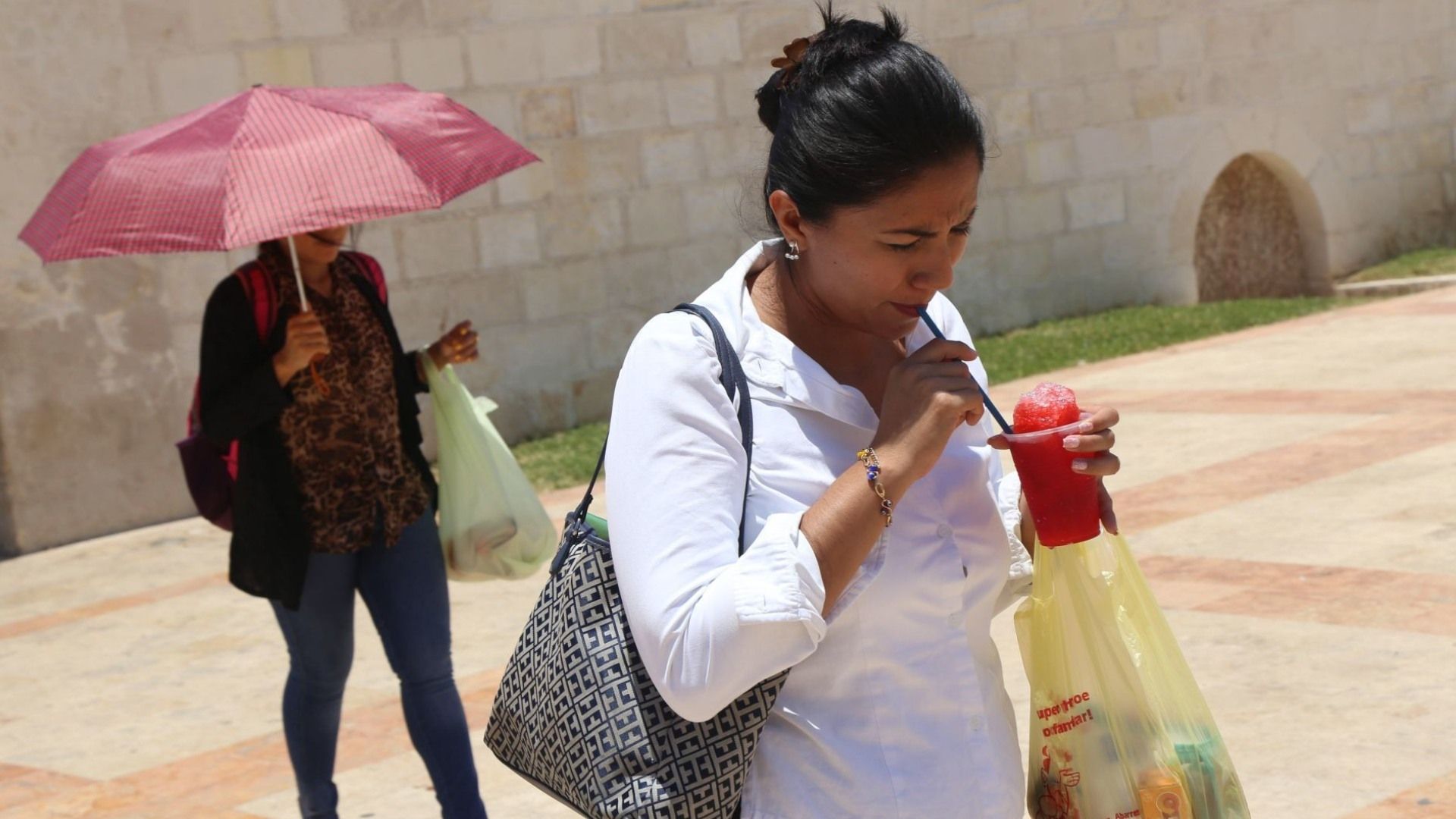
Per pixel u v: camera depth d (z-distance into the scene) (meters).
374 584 5.29
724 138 17.14
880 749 2.41
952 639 2.46
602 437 15.43
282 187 5.04
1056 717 2.58
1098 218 19.88
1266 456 10.52
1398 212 22.09
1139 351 16.89
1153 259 20.33
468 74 15.56
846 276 2.40
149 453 13.76
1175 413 12.70
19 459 13.10
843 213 2.34
